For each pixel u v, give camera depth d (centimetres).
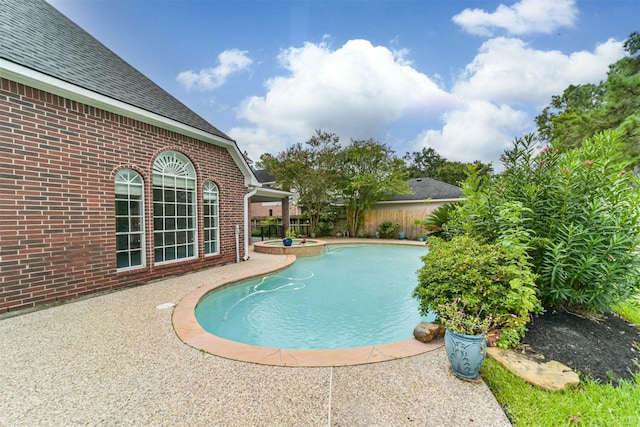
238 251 1017
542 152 501
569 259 440
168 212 777
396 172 1947
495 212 518
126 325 444
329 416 250
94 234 601
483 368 326
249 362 339
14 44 526
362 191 2005
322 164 1950
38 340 392
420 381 303
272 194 1638
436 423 243
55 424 238
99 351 362
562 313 464
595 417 251
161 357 348
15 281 490
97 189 609
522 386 294
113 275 633
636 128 1230
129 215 680
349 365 334
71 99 569
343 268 1078
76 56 669
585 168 455
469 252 430
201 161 867
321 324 554
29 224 508
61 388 286
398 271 1027
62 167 554
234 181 1009
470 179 604
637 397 276
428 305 429
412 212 1942
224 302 672
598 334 403
